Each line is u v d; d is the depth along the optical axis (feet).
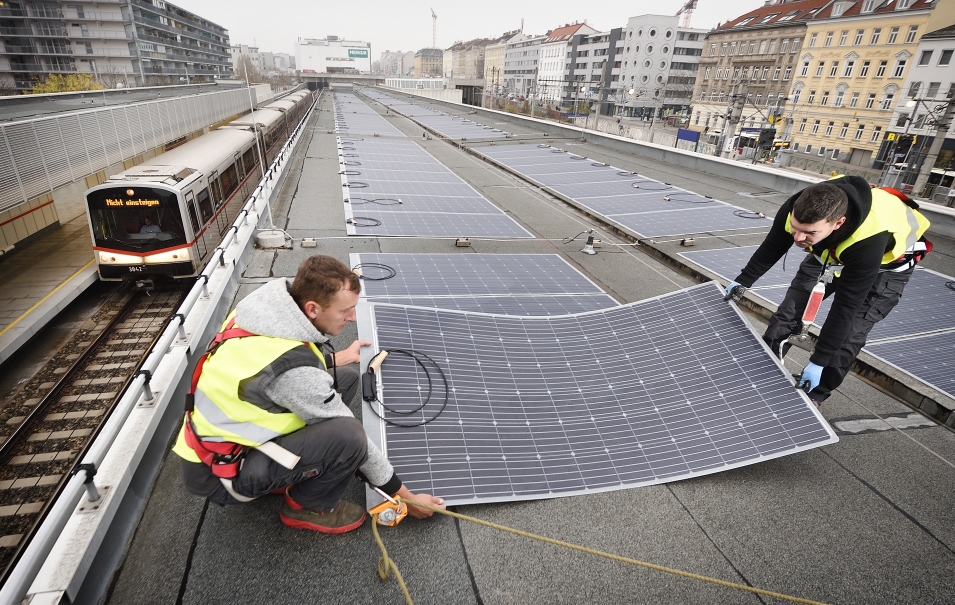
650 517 8.41
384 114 119.96
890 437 11.16
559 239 27.76
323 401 6.33
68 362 29.53
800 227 8.09
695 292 12.23
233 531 7.78
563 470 8.98
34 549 5.87
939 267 24.09
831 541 8.20
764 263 10.73
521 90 395.55
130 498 8.15
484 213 32.83
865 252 8.09
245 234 21.71
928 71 127.13
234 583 6.97
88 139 37.06
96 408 25.85
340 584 7.01
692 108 208.44
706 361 10.76
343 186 38.09
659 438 9.62
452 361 10.68
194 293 13.55
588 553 7.72
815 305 9.76
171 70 269.64
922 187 66.69
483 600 6.93
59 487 20.97
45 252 43.16
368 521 8.00
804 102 160.25
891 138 133.49
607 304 19.07
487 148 64.80
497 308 17.95
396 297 18.33
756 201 38.32
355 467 6.84
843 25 146.00
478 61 499.51
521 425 9.68
